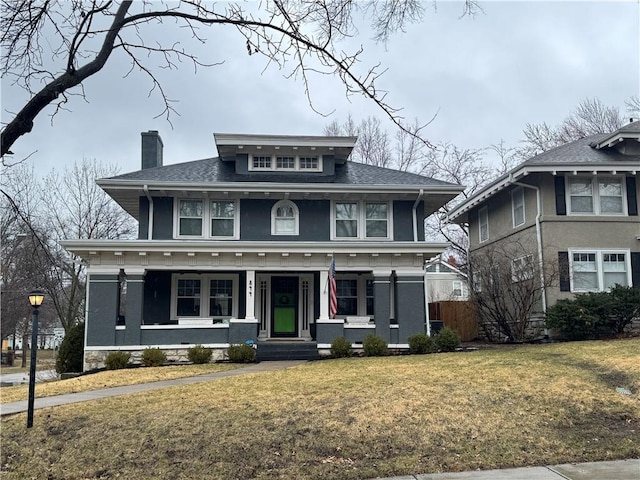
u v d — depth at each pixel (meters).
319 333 18.05
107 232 30.27
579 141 23.17
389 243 18.30
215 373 14.58
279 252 18.05
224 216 19.91
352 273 20.80
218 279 20.20
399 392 10.10
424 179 21.03
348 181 20.34
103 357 17.25
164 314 19.61
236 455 7.62
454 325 23.55
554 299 19.03
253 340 17.86
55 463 7.66
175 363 17.33
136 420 9.02
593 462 7.16
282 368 15.02
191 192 19.47
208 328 17.95
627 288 18.20
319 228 20.16
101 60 6.04
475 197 24.05
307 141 20.55
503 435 8.05
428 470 7.04
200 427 8.58
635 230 19.66
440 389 10.23
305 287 20.70
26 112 5.52
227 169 21.22
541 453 7.47
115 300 17.53
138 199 20.25
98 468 7.42
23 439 8.48
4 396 11.91
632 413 8.78
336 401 9.64
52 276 27.05
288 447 7.81
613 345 14.88
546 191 19.64
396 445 7.81
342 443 7.89
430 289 39.72
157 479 7.04
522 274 19.53
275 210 20.11
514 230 21.48
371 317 19.73
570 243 19.39
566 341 18.06
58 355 18.03
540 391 9.84
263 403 9.71
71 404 10.40
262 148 20.59
